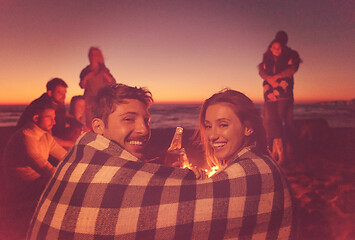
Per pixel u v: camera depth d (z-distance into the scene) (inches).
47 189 44.3
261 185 40.9
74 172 41.4
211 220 38.5
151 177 40.1
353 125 486.0
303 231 90.7
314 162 188.1
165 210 38.3
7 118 626.8
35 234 41.7
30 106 111.8
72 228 38.6
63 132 156.9
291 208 43.2
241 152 45.6
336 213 104.3
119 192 38.7
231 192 39.8
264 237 41.2
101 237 37.9
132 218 37.9
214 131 46.8
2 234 87.2
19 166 111.0
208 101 51.1
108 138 45.0
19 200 112.9
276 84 169.8
